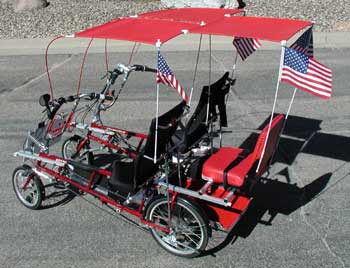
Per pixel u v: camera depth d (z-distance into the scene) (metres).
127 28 5.14
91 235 5.29
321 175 6.33
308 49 5.32
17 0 15.95
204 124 5.58
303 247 5.00
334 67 10.53
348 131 7.54
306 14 14.52
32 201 5.81
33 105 8.95
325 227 5.30
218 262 4.82
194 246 4.91
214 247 5.04
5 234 5.34
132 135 6.16
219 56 11.55
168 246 4.95
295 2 15.85
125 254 4.98
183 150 5.29
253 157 4.91
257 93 9.21
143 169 4.83
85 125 6.11
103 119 8.19
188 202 4.64
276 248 5.00
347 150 6.96
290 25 5.17
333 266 4.71
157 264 4.82
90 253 5.01
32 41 13.05
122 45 12.64
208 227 4.66
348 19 13.99
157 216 4.98
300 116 8.14
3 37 13.48
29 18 14.99
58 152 7.09
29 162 6.84
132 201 5.07
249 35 4.71
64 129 5.81
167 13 5.98
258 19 5.47
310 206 5.69
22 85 10.01
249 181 4.88
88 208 5.77
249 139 7.32
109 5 16.19
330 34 12.82
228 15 5.74
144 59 11.45
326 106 8.53
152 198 4.88
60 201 5.92
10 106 8.92
